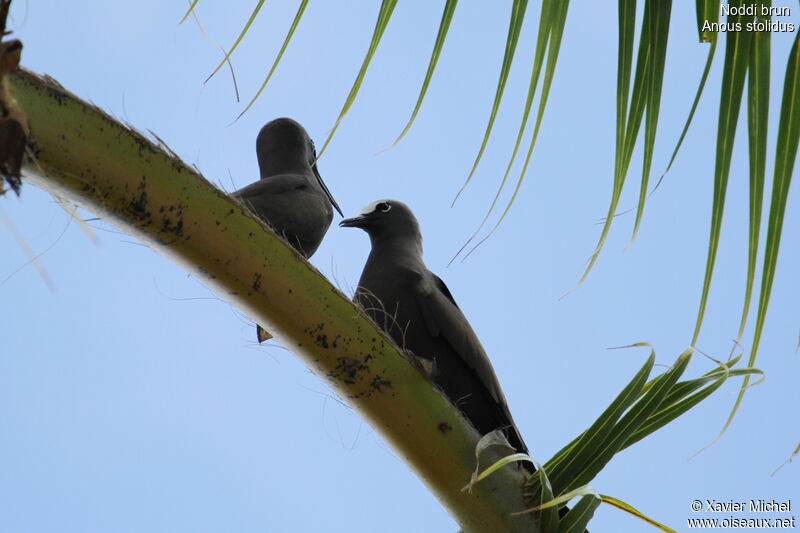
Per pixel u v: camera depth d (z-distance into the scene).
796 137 6.13
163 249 6.55
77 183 6.10
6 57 4.96
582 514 7.20
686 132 6.13
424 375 7.20
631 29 6.33
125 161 6.20
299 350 6.99
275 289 6.74
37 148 5.87
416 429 7.15
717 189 6.21
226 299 6.85
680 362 7.27
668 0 6.31
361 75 6.40
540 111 6.46
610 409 7.29
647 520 7.32
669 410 7.40
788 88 6.13
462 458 7.20
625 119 6.39
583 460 7.32
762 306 6.30
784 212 6.18
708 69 6.11
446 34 6.44
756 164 6.19
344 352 6.96
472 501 7.23
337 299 6.96
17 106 5.23
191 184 6.46
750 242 6.30
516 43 6.36
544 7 6.45
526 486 7.30
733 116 6.14
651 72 6.32
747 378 7.10
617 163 6.37
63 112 5.97
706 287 6.35
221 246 6.55
